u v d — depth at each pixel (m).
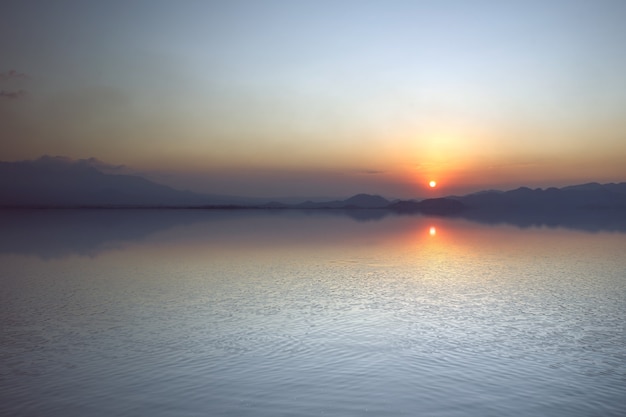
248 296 38.50
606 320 30.23
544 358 22.92
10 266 57.16
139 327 29.14
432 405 17.80
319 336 26.77
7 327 29.41
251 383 19.95
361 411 17.36
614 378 20.34
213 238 98.06
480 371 21.20
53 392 19.27
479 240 92.00
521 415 17.02
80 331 28.38
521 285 42.81
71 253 70.81
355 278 47.16
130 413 17.39
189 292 40.44
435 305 34.62
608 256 64.88
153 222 169.25
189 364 22.34
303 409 17.52
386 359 22.80
